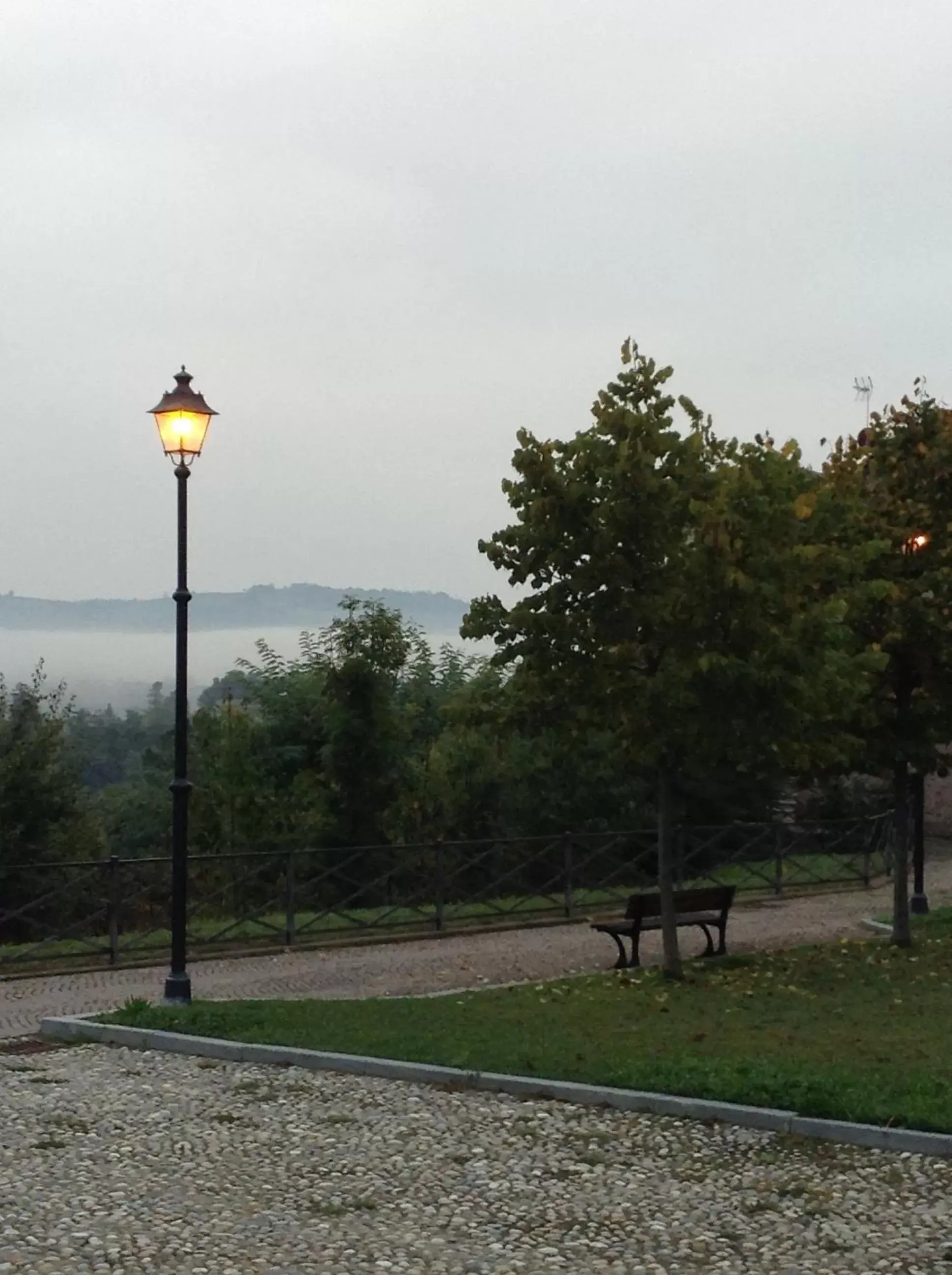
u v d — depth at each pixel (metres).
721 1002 12.85
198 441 13.53
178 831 13.18
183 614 13.50
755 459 14.62
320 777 26.08
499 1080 9.10
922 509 16.11
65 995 14.33
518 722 14.59
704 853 24.45
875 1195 6.82
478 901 20.20
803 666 13.80
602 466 13.99
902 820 16.81
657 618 13.76
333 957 17.05
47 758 24.94
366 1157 7.60
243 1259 6.08
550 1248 6.20
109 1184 7.13
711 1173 7.23
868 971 14.81
